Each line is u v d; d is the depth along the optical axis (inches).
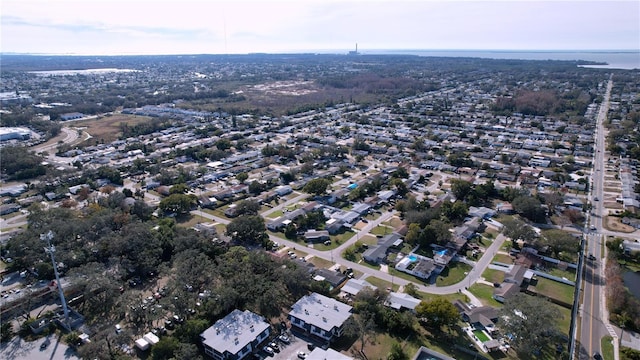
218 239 5329.7
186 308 3880.4
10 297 4175.7
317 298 4074.8
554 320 3543.3
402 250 5280.5
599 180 7716.5
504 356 3454.7
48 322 3875.5
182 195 6432.1
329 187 7490.2
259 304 3991.1
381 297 4072.3
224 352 3368.6
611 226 5905.5
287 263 4515.3
